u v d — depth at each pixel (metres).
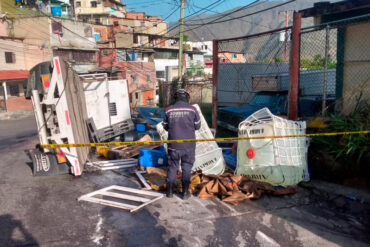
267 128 4.54
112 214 3.79
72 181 5.13
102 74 8.41
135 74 36.97
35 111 5.38
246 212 3.84
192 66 52.47
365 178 4.66
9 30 29.41
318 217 3.71
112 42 44.00
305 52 7.01
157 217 3.70
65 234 3.30
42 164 5.52
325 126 5.18
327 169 4.89
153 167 5.43
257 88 10.22
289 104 5.87
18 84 28.05
